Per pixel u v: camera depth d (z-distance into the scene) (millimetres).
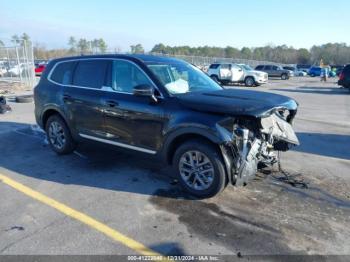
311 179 4988
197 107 4027
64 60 5844
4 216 3789
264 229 3549
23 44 18750
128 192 4441
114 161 5648
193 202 4156
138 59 4754
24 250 3158
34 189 4543
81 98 5293
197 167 4176
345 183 4871
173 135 4199
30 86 18547
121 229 3529
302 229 3557
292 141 4711
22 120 9094
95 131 5215
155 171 5184
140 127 4562
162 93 4387
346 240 3357
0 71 20234
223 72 26438
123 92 4801
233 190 4504
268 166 5105
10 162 5648
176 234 3443
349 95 19031
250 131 4043
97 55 5320
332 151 6590
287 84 29172
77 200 4207
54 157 5902
